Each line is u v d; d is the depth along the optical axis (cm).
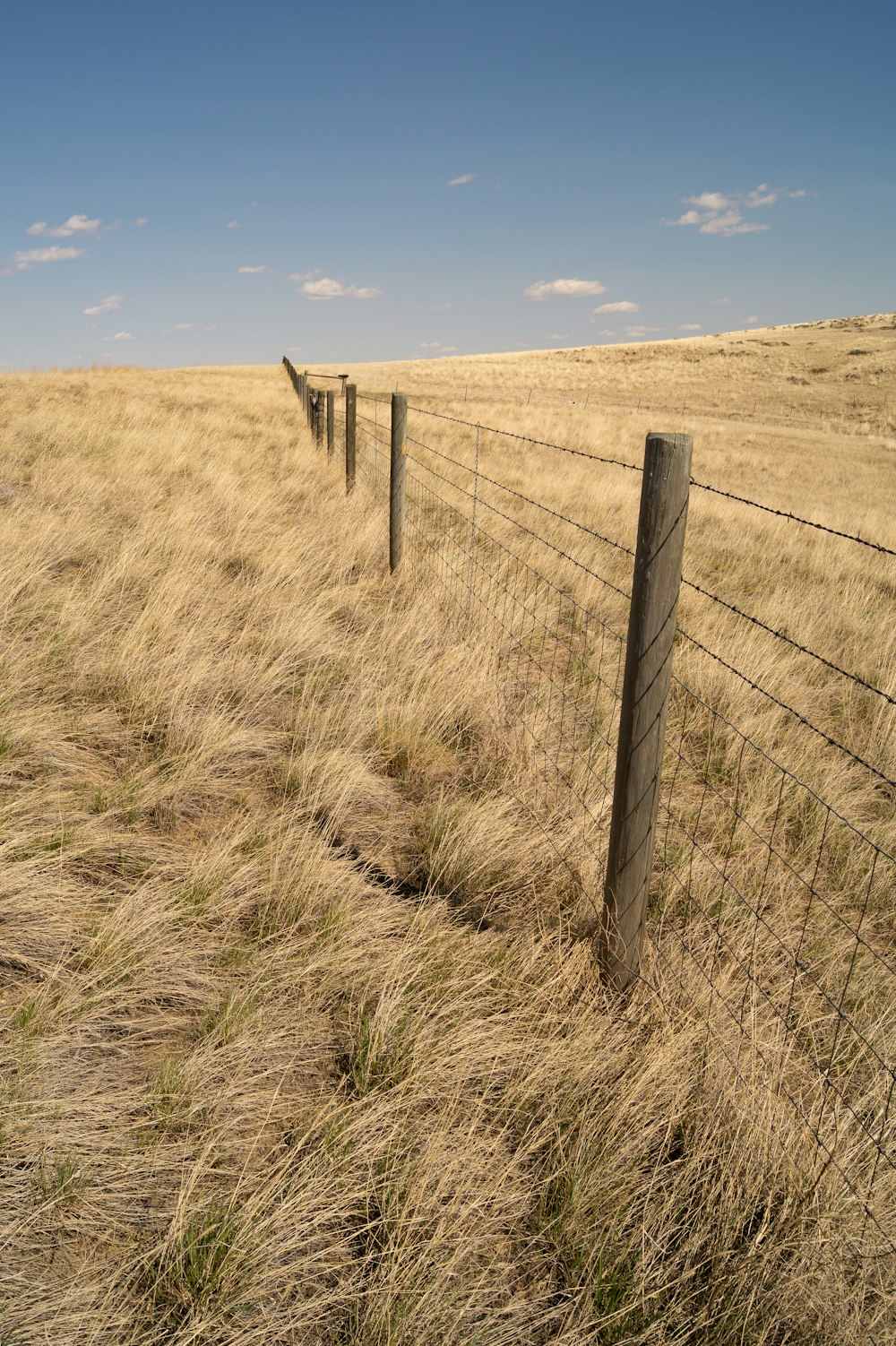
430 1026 245
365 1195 197
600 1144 217
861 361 5381
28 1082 207
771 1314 186
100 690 415
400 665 495
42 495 713
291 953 270
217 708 422
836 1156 216
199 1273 175
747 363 5747
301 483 963
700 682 530
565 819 366
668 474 229
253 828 334
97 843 300
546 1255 196
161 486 828
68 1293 168
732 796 423
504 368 5856
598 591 693
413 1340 170
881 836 400
